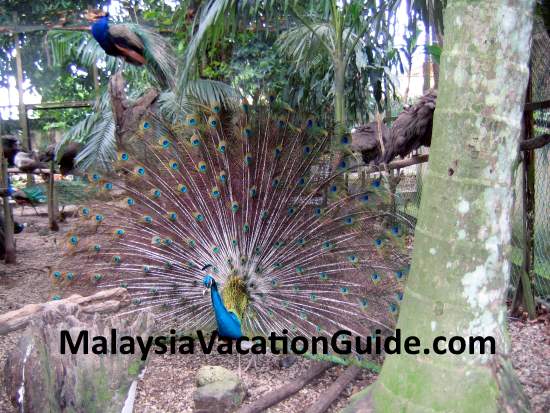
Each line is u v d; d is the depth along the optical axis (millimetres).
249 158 4688
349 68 7305
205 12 4789
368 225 4520
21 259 7914
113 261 4680
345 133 4711
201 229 4656
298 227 4621
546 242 5848
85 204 4844
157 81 6473
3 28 8422
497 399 2240
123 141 5168
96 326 3207
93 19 5676
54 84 13195
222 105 5039
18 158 8703
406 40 7066
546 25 4543
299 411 3596
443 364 2258
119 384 3176
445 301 2242
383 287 4242
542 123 5379
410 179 8633
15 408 2902
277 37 7797
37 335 2988
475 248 2178
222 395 3500
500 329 2297
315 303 4348
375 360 3834
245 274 4457
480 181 2123
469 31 2041
